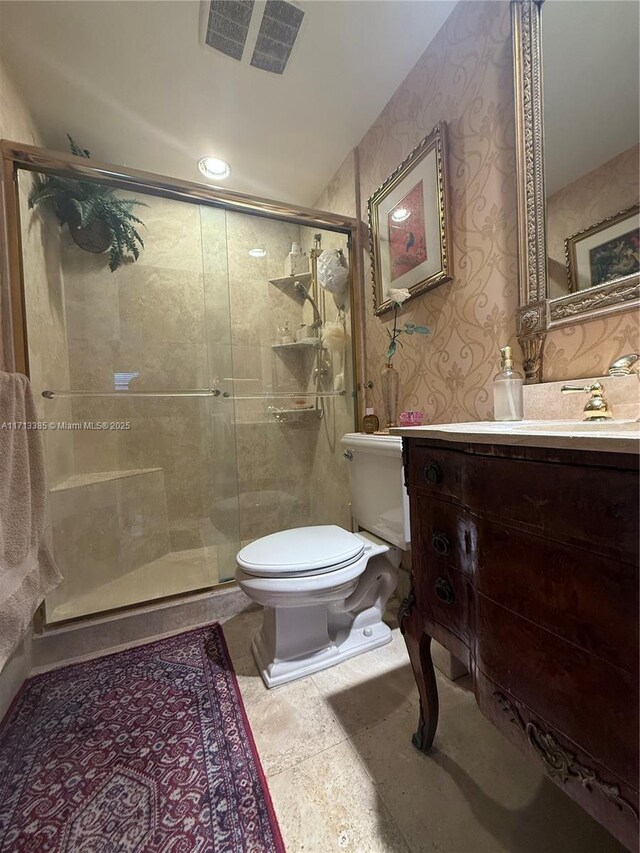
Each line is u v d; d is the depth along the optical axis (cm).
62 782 80
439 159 128
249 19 122
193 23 123
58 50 129
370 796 76
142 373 193
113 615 139
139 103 153
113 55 132
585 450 44
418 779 79
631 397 81
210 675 116
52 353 161
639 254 81
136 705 103
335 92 151
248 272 214
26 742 91
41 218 154
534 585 52
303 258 216
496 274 113
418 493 82
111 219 174
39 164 136
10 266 128
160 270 197
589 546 44
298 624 116
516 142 103
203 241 204
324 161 191
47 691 110
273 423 219
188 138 173
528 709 54
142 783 79
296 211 178
